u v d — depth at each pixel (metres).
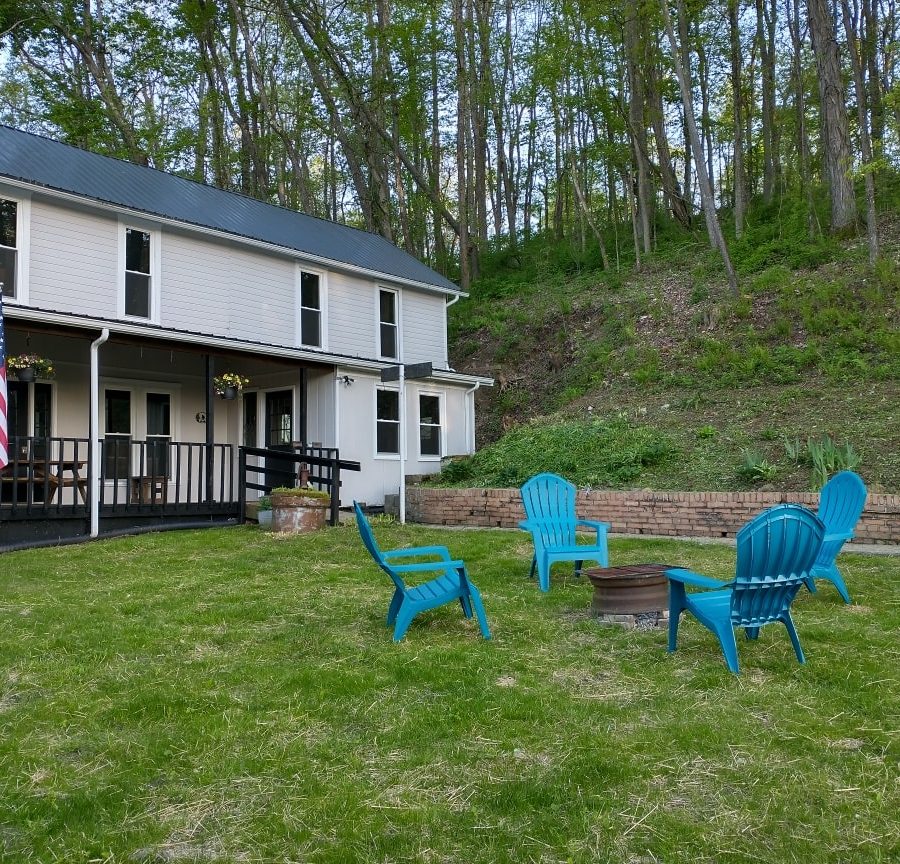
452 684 3.63
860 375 12.23
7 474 9.83
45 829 2.35
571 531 6.52
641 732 3.03
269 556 7.64
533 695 3.47
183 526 10.27
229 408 14.26
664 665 3.91
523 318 19.98
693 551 7.73
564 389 16.72
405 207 24.50
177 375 13.16
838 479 5.73
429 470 14.99
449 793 2.56
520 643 4.38
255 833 2.32
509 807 2.45
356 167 23.25
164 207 12.12
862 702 3.30
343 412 13.11
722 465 10.47
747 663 3.90
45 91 22.84
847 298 14.36
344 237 16.31
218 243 12.62
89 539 9.08
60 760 2.85
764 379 13.30
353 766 2.77
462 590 4.62
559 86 25.16
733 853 2.16
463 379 15.58
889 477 8.96
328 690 3.55
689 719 3.15
